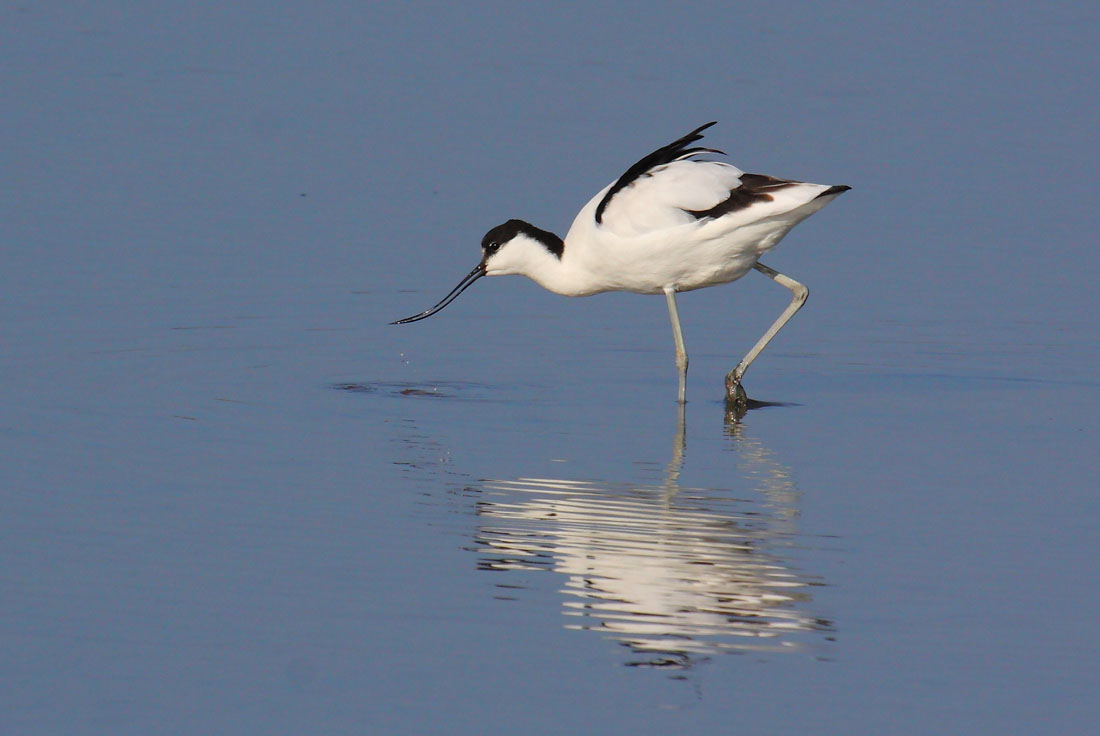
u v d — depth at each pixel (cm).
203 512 1033
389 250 1869
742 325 1661
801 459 1188
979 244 1920
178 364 1442
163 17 2919
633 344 1593
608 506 1059
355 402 1340
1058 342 1571
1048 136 2370
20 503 1041
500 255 1432
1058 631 851
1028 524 1030
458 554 962
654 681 789
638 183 1345
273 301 1673
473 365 1492
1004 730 742
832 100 2494
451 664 806
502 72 2616
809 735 736
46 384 1355
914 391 1409
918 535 1005
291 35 2836
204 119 2362
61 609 865
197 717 749
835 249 1909
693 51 2758
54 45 2711
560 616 867
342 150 2241
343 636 837
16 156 2150
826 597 897
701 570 938
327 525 1012
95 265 1756
